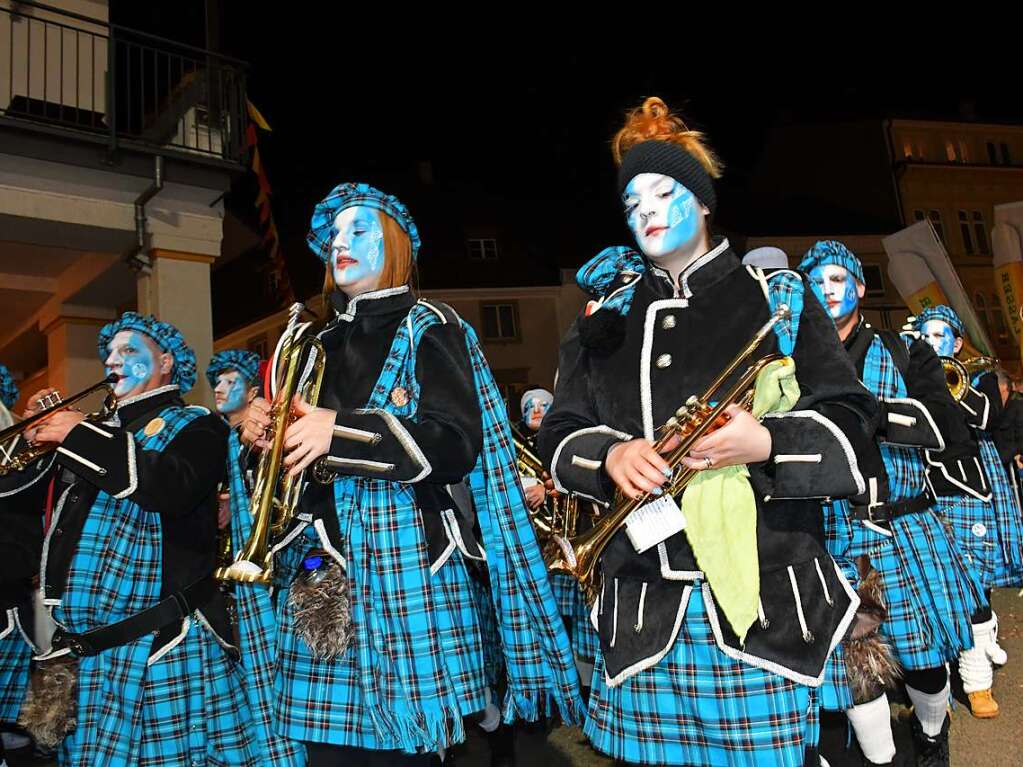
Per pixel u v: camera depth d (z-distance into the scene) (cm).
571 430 190
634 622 174
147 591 267
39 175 788
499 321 2338
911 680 294
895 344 295
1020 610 574
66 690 271
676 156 187
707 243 194
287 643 202
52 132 776
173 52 945
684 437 166
